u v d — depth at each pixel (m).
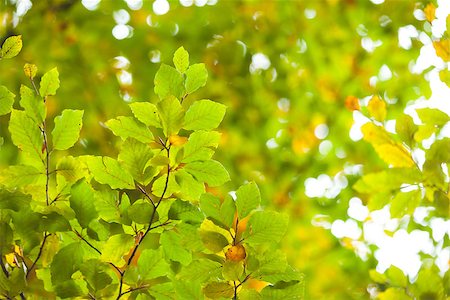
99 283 2.04
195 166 2.05
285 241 4.52
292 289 2.04
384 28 4.67
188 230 2.04
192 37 4.62
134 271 2.06
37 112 2.06
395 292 2.09
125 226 2.08
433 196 2.12
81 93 4.13
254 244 2.03
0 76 3.88
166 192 2.07
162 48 4.52
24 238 2.05
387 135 2.13
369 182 2.13
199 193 2.07
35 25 4.08
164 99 2.02
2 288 2.03
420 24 4.34
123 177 2.06
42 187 2.07
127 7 4.52
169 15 4.65
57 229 2.04
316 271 4.38
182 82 2.06
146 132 2.05
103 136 4.04
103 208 2.06
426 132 2.13
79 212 2.04
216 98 4.63
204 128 2.04
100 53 4.34
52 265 2.03
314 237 4.54
